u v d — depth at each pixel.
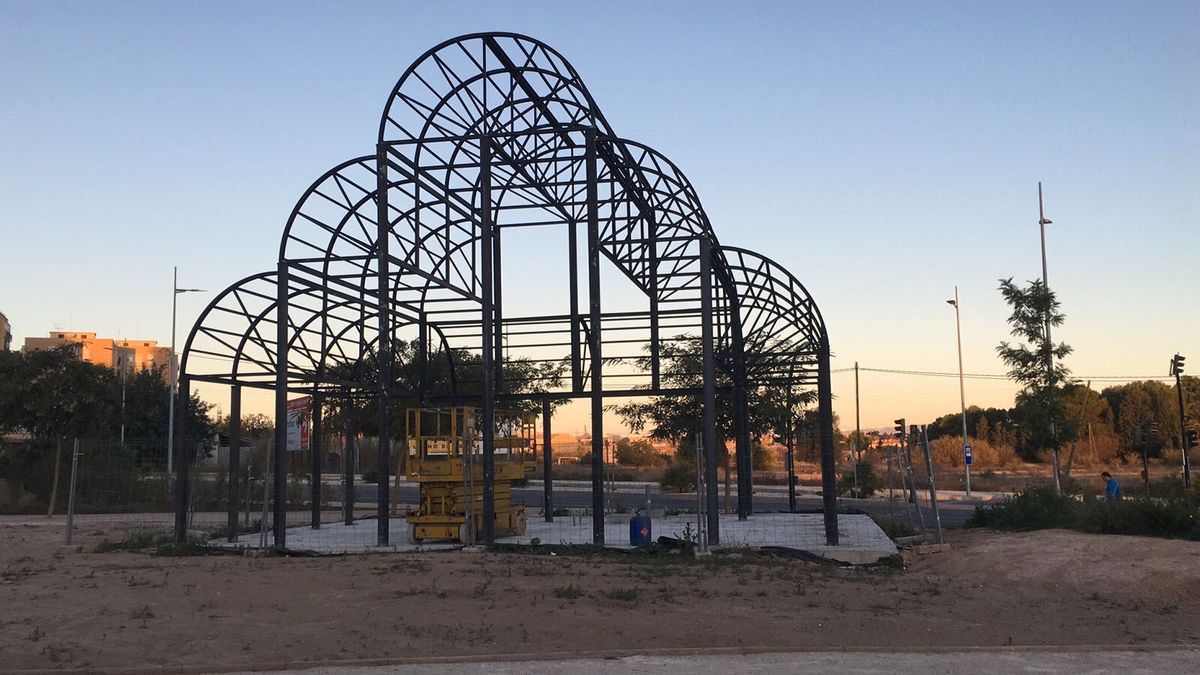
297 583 13.23
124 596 12.21
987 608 12.03
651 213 20.30
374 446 57.75
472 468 18.77
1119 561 14.80
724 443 29.52
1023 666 8.84
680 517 25.72
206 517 28.56
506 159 19.64
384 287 18.78
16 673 8.25
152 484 30.11
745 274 21.02
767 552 16.73
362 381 22.23
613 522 24.38
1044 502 22.33
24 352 36.12
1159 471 64.94
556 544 17.64
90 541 20.81
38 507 31.38
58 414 32.69
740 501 24.08
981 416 95.06
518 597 11.96
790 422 27.59
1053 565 14.90
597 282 18.52
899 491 48.59
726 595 12.34
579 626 10.23
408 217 19.67
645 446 75.25
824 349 18.50
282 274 17.95
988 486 51.44
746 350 23.75
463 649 9.21
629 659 8.93
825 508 17.70
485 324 18.50
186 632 9.89
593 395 18.12
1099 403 80.31
